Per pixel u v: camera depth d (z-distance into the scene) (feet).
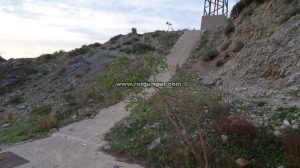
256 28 67.67
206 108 36.11
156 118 36.17
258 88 50.11
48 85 93.15
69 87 83.51
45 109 64.75
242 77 57.31
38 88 93.30
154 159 30.01
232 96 43.19
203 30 113.09
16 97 88.17
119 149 33.71
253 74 56.34
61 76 97.30
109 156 32.71
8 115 67.62
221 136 29.63
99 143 37.24
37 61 118.62
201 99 37.29
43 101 79.87
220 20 117.19
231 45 73.36
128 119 43.37
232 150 27.84
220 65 69.15
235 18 82.69
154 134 34.45
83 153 34.24
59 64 110.63
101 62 96.89
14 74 107.34
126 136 37.52
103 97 62.59
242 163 25.73
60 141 39.14
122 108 53.01
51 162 32.42
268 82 52.24
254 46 63.05
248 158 26.63
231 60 66.59
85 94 68.54
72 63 105.50
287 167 24.63
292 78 47.98
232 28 80.69
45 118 52.39
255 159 26.45
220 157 27.04
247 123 29.89
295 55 51.93
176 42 104.58
